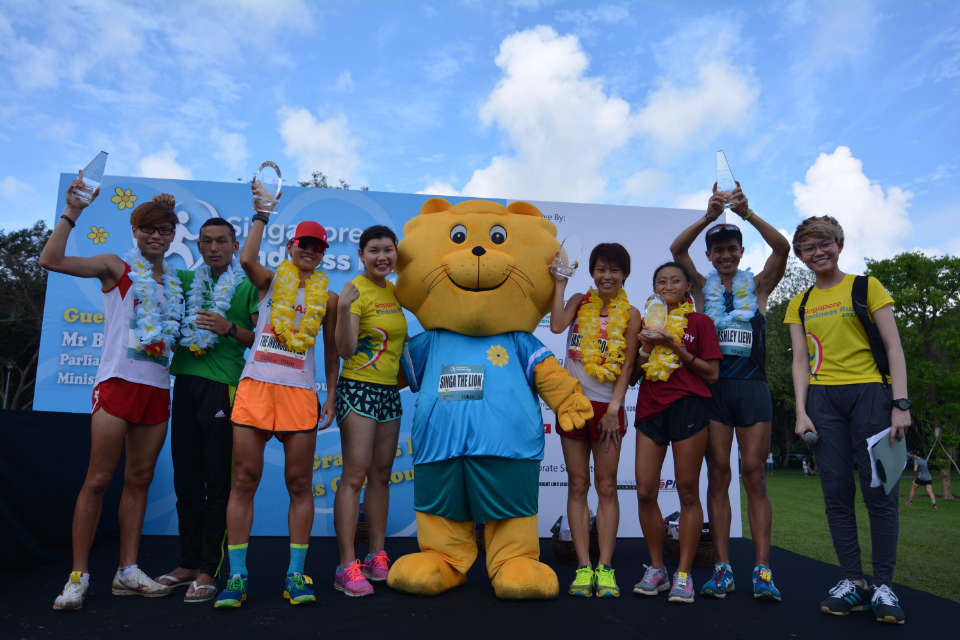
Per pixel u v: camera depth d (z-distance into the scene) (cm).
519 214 401
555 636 268
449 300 366
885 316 337
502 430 346
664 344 355
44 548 414
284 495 549
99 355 546
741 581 400
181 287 352
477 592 347
